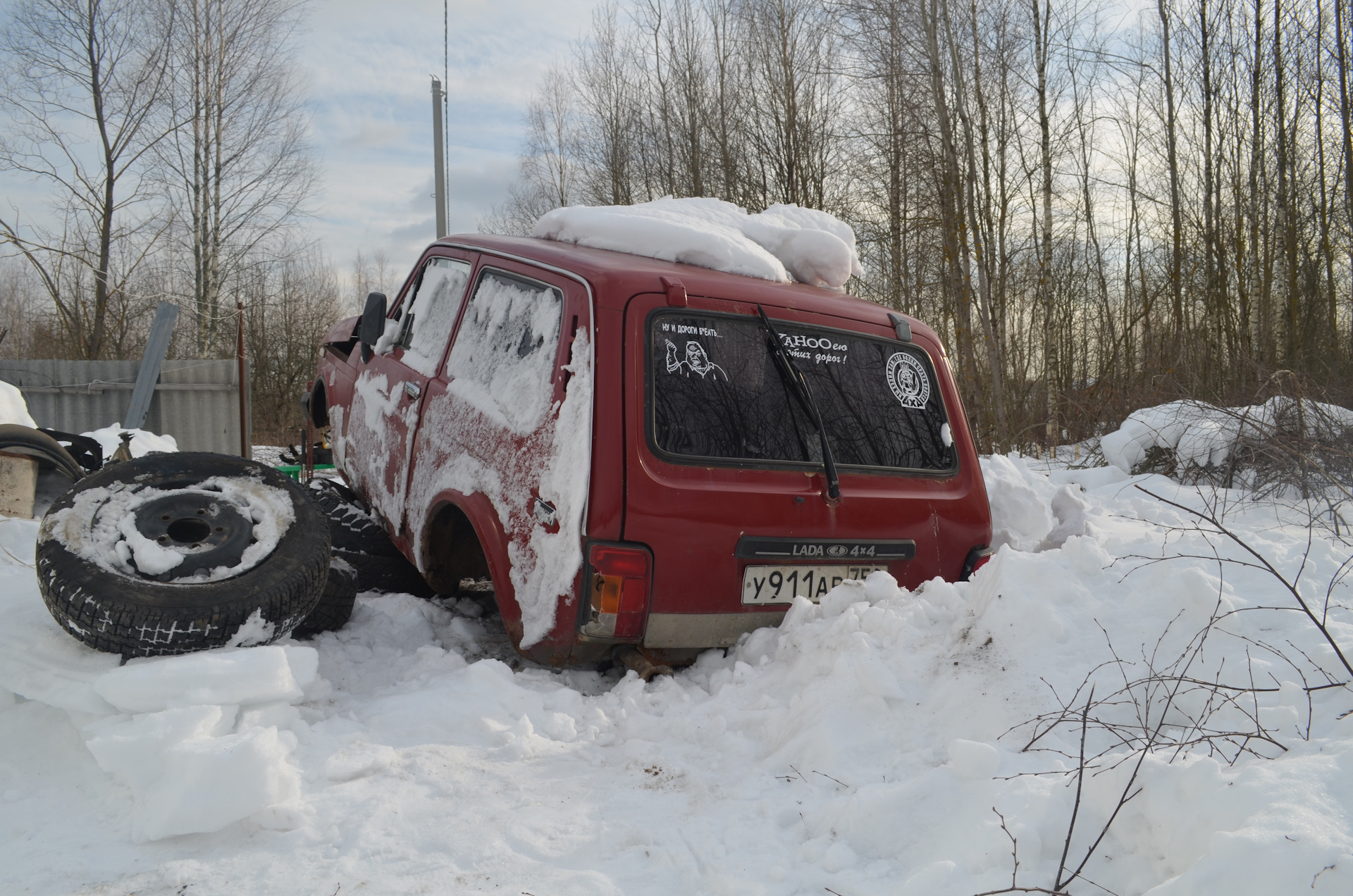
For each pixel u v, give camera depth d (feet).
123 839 7.49
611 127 103.65
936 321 72.84
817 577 11.62
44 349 88.12
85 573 9.82
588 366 10.61
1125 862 6.39
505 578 11.06
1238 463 24.17
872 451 12.12
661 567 10.48
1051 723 8.23
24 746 8.98
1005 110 63.77
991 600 9.72
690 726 10.02
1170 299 65.16
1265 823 5.66
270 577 10.55
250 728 8.59
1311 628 9.00
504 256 13.44
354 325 19.47
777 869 7.02
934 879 6.44
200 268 85.15
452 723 9.89
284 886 6.87
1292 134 64.59
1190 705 8.28
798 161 83.15
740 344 11.54
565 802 8.40
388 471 14.71
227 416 50.52
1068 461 38.58
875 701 9.26
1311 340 61.11
